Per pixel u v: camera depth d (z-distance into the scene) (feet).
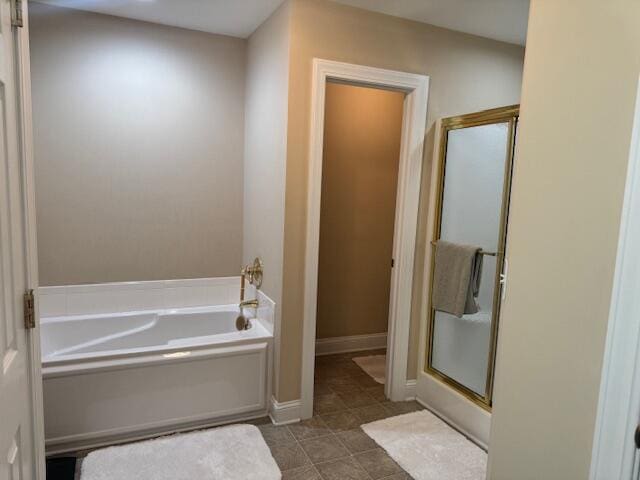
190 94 10.41
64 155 9.52
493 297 8.23
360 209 12.75
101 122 9.73
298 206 8.57
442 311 9.12
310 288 8.81
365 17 8.56
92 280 10.06
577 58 4.10
